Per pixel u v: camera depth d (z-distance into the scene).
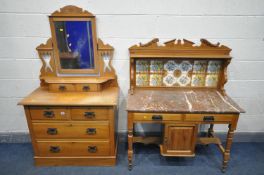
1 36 1.95
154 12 1.89
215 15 1.91
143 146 2.35
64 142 1.93
